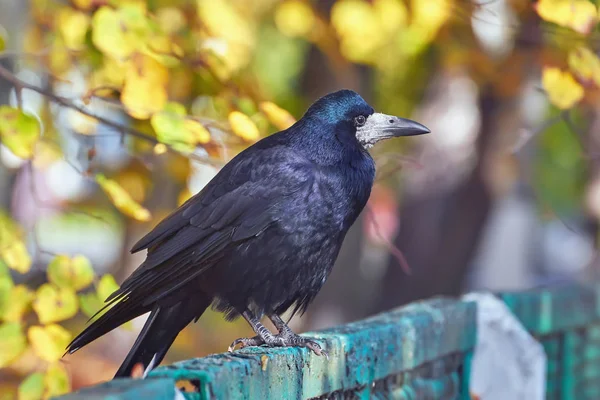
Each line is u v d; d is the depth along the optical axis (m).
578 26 9.45
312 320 18.59
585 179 22.12
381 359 7.64
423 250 19.25
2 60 11.36
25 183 20.28
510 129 18.19
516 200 26.45
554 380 10.78
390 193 22.67
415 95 18.70
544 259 44.94
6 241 8.48
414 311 8.55
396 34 13.24
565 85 10.10
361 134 9.63
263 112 9.70
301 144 9.34
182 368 5.53
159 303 8.79
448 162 18.83
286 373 6.36
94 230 42.44
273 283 8.94
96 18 8.66
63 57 10.49
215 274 8.84
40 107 10.97
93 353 20.98
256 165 9.09
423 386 8.59
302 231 8.95
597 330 11.76
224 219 8.85
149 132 10.24
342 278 18.42
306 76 17.25
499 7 13.41
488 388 9.34
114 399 4.51
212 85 9.95
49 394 8.33
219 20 9.86
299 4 12.17
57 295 8.38
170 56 9.15
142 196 11.02
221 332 26.25
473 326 9.35
